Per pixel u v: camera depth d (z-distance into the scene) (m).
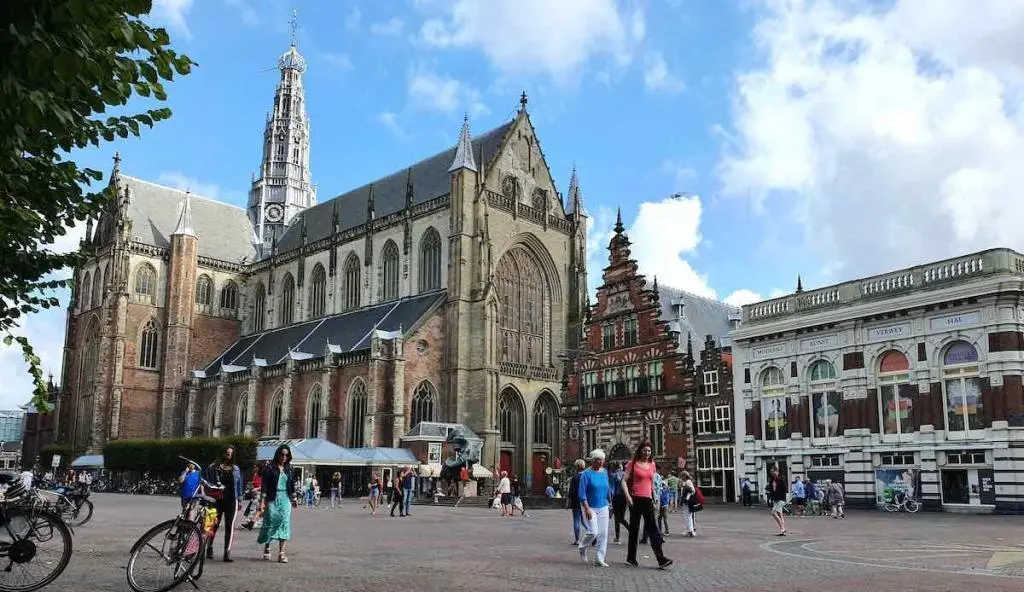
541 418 110.56
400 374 96.31
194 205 147.50
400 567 22.92
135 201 140.25
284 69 163.75
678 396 80.25
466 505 70.50
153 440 104.31
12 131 11.12
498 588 18.64
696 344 91.69
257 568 22.33
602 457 24.14
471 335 102.69
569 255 119.81
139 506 62.41
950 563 24.06
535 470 108.38
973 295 54.38
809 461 63.75
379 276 119.00
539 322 115.00
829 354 63.28
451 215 106.88
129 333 131.12
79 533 34.41
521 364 108.62
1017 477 51.84
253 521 36.50
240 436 91.19
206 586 18.70
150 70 13.18
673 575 21.30
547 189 119.56
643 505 23.23
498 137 116.50
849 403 61.25
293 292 135.50
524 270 114.25
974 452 54.25
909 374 58.19
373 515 54.62
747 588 18.70
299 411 108.69
